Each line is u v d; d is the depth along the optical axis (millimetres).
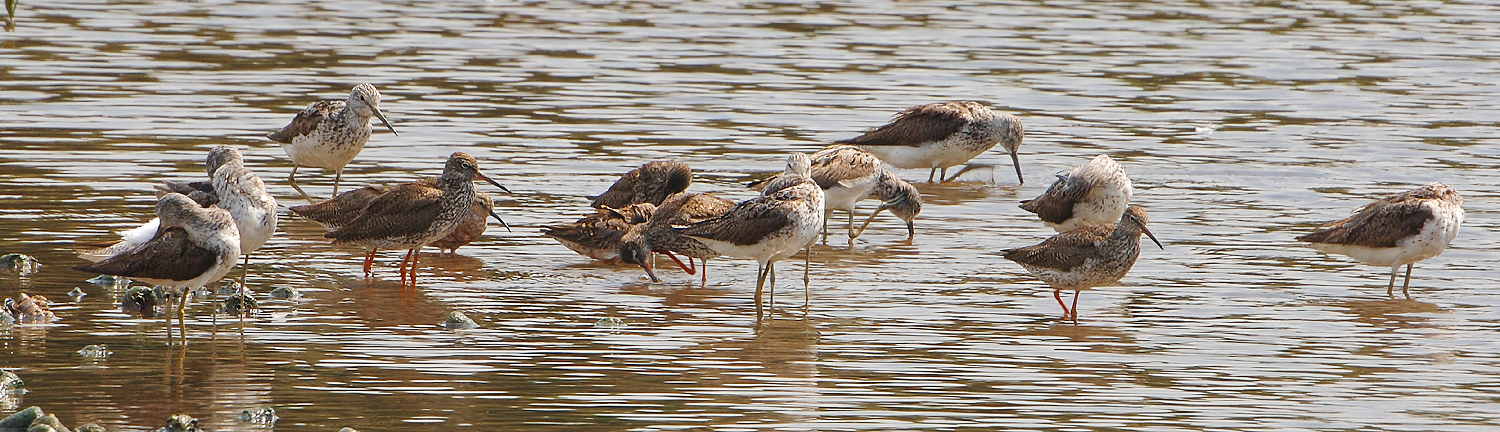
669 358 13477
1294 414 12102
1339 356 13758
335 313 14836
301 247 17781
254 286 15867
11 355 13102
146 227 15641
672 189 19172
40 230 17688
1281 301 15734
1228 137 25000
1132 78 30094
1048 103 27797
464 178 16391
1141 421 11875
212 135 23906
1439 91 28938
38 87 27000
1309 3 39312
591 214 18469
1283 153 23797
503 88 28141
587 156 22906
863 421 11812
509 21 35750
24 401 11875
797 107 26984
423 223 16031
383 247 16234
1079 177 18203
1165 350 13914
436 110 26062
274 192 20719
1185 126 25922
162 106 25906
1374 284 16484
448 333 14180
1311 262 17422
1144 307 15484
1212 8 38688
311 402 12047
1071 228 18172
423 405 12016
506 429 11477
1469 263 17359
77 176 20656
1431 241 15680
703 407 12102
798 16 37031
